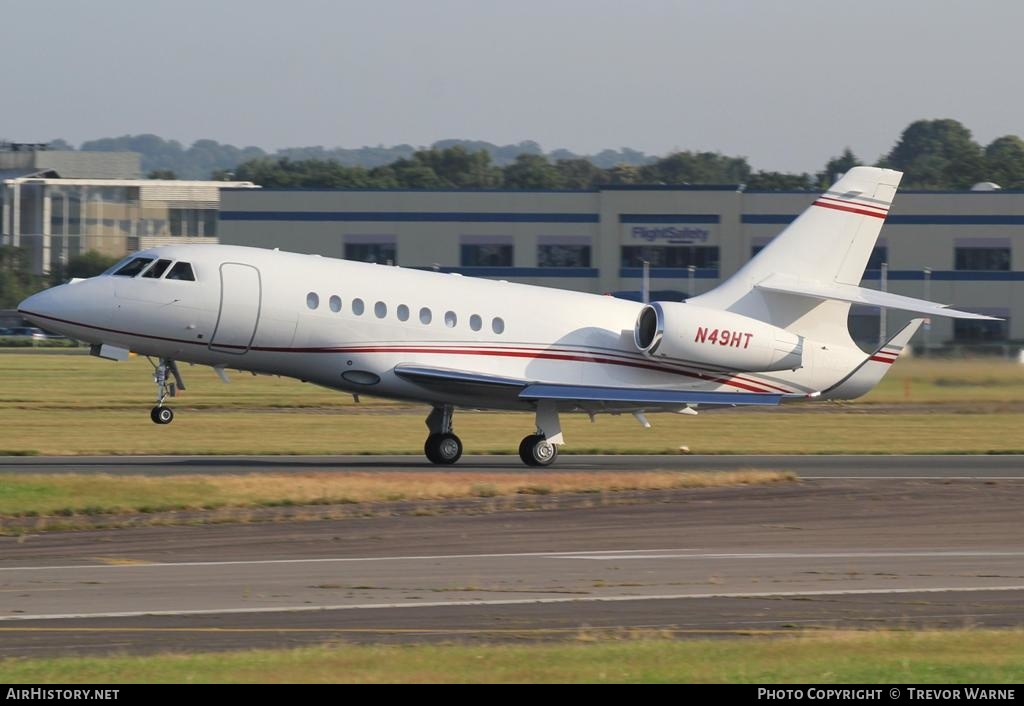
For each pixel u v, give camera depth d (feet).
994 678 149.79
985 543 265.95
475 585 213.46
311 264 394.52
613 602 201.36
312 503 301.63
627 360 417.69
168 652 164.55
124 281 377.50
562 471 389.60
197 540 254.47
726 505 311.68
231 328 381.40
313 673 148.46
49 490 293.64
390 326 393.70
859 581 222.07
